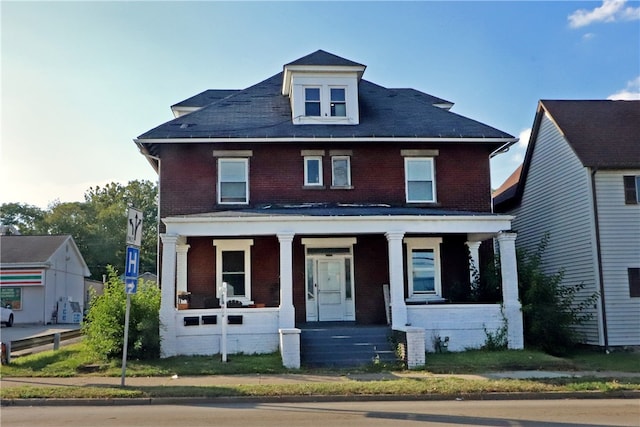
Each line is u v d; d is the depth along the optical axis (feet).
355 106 72.02
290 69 72.02
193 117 71.51
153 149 68.39
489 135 69.26
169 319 55.62
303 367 51.55
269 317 57.88
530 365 51.47
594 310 66.33
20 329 108.06
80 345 63.52
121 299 53.93
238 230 57.62
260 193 68.39
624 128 73.41
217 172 68.18
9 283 126.11
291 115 73.00
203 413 34.32
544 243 70.18
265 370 49.67
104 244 209.46
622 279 66.39
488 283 63.87
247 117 72.23
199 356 55.67
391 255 58.54
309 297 68.33
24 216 243.19
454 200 70.13
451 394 39.83
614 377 46.34
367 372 49.37
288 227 57.98
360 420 31.89
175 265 60.90
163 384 43.24
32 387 41.24
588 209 67.72
